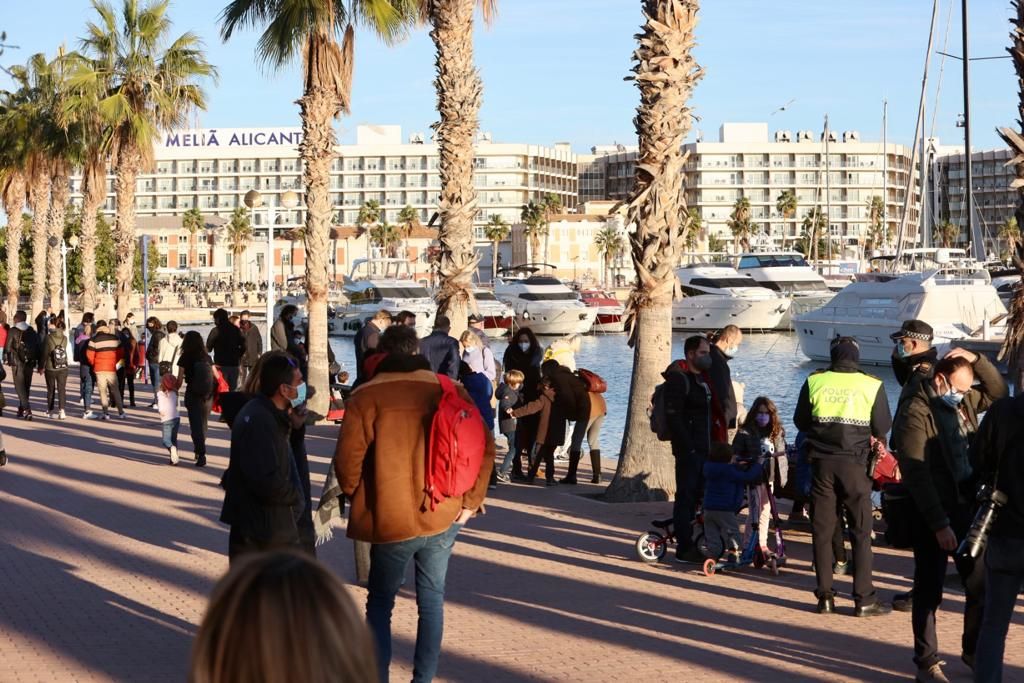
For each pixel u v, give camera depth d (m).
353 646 1.67
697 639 7.76
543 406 15.32
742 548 10.16
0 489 14.64
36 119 43.00
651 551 10.40
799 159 178.12
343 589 1.71
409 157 180.75
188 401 16.88
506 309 72.75
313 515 9.08
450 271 19.27
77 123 40.03
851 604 8.80
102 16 37.03
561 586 9.38
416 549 6.26
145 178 183.50
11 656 7.26
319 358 23.47
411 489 6.22
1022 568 5.99
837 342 8.46
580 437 15.53
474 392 13.35
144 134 36.62
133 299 97.00
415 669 6.36
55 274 51.50
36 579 9.60
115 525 12.17
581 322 75.62
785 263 79.88
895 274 52.53
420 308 70.50
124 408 26.75
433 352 13.17
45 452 18.66
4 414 25.53
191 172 183.62
